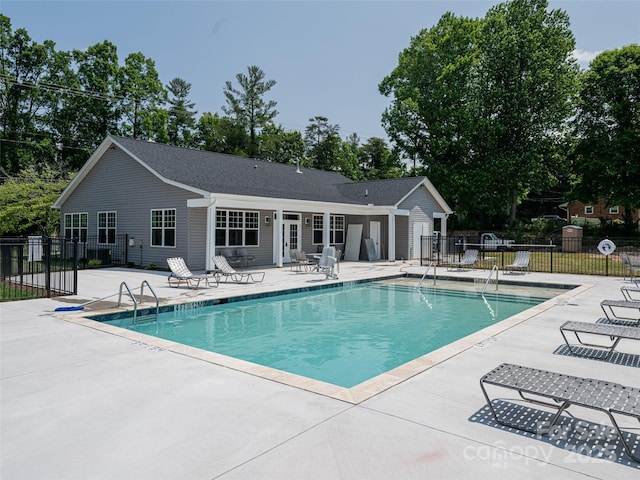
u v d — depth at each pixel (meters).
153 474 2.64
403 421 3.38
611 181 30.03
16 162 32.72
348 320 8.98
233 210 17.31
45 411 3.58
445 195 32.72
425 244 24.14
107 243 19.22
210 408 3.63
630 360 5.07
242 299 10.45
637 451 2.96
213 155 20.89
